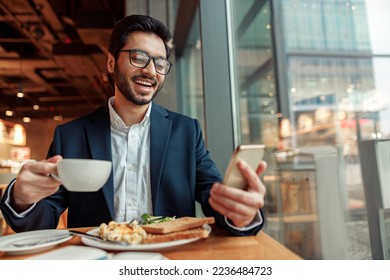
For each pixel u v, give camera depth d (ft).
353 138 5.76
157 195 3.03
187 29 7.59
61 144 3.13
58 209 2.88
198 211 4.45
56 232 2.30
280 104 7.64
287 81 7.79
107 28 13.00
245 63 6.58
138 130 3.35
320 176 5.47
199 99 8.55
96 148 3.10
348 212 5.19
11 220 2.20
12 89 26.16
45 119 37.09
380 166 4.04
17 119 34.65
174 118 3.55
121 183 3.16
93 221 2.93
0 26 15.57
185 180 3.13
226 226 2.21
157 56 3.02
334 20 7.09
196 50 8.77
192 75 9.12
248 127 6.80
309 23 7.70
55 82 24.25
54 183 2.02
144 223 2.44
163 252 1.90
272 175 6.51
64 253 1.73
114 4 13.39
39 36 14.99
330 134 6.93
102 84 22.65
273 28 7.69
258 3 7.31
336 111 6.74
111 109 3.30
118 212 3.09
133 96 3.04
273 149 6.77
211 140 5.09
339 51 6.84
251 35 6.94
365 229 4.97
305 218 5.65
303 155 5.80
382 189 4.02
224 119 5.16
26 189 2.00
